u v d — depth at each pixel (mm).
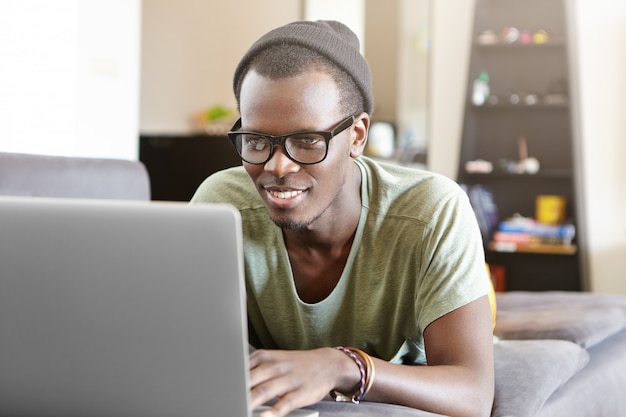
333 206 1347
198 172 6383
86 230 935
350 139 1261
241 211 1479
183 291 919
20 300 980
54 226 947
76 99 4605
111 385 976
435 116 5688
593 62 5324
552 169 5430
